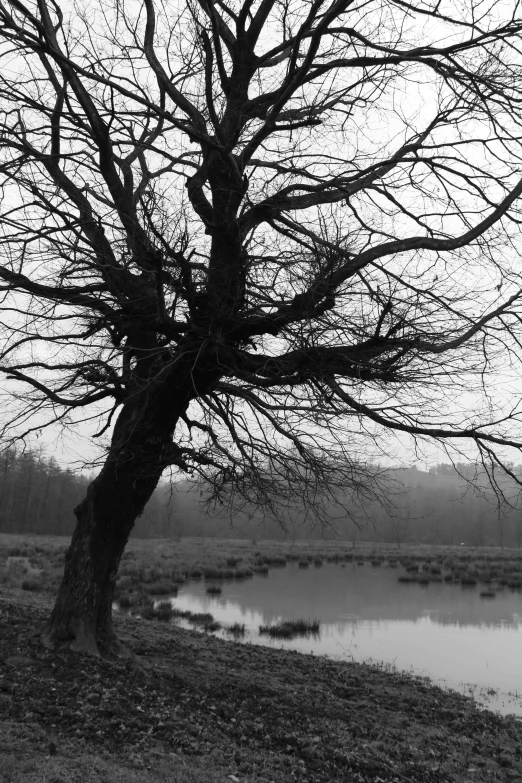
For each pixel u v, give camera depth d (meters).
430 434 7.02
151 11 8.07
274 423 7.27
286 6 7.84
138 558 38.53
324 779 5.95
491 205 8.20
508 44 7.00
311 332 6.79
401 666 14.00
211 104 7.09
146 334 8.02
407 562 45.25
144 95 8.29
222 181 7.72
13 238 7.33
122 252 7.72
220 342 7.30
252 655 11.58
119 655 8.09
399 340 6.77
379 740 7.64
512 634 18.36
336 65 7.44
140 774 5.04
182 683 7.91
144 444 8.01
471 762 7.51
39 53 7.84
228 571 33.34
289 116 8.63
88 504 8.08
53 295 7.66
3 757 4.78
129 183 8.76
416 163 8.68
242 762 5.89
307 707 8.30
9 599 12.90
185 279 7.25
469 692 11.94
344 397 7.10
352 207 8.79
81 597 7.91
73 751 5.30
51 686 6.64
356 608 23.06
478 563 44.94
